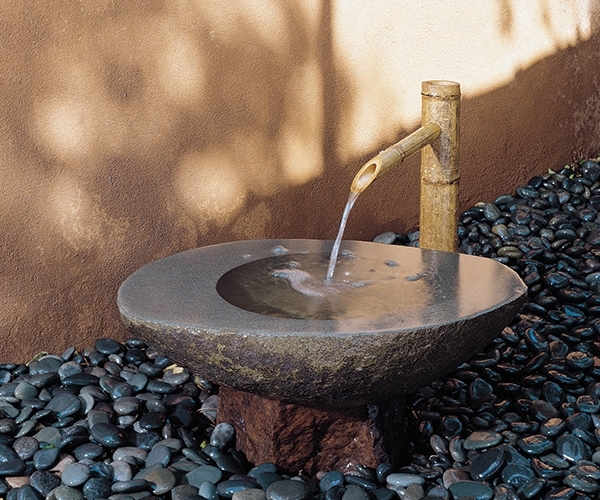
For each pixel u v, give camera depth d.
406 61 3.88
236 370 2.18
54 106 3.01
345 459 2.54
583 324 3.43
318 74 3.59
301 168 3.63
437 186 2.96
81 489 2.43
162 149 3.25
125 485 2.38
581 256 3.91
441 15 3.97
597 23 4.76
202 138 3.33
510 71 4.36
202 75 3.28
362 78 3.74
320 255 2.76
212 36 3.27
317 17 3.54
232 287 2.53
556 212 4.30
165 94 3.21
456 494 2.37
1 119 2.92
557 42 4.56
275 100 3.49
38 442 2.63
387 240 3.94
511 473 2.45
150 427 2.70
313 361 2.11
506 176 4.50
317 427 2.48
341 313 2.36
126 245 3.24
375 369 2.14
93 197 3.14
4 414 2.79
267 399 2.44
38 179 3.02
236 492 2.36
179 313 2.23
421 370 2.20
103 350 3.17
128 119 3.15
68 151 3.06
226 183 3.43
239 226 3.50
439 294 2.37
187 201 3.35
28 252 3.05
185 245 3.38
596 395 2.83
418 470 2.50
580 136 4.87
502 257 3.87
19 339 3.09
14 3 2.87
